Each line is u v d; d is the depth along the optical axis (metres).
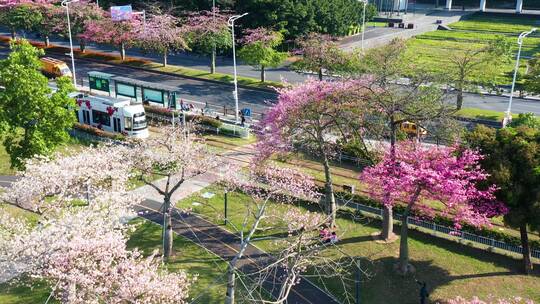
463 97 71.88
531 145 34.69
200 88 80.12
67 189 35.66
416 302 34.19
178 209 44.81
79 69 90.31
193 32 86.00
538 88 70.38
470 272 36.91
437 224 41.22
